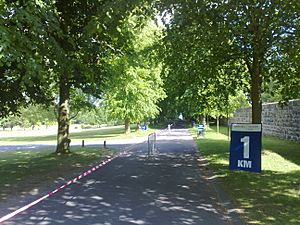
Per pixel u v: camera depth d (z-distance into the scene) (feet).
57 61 39.55
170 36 42.68
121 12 32.50
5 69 41.86
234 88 66.90
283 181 35.94
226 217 24.13
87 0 52.49
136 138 133.18
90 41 51.52
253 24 41.68
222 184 36.04
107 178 41.50
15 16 33.22
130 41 63.82
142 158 63.52
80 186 36.42
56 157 64.23
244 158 34.45
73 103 84.28
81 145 100.32
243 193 31.07
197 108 92.12
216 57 57.82
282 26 44.91
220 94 68.95
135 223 22.95
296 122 82.23
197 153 70.64
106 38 55.77
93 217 24.50
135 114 139.54
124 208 26.96
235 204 27.45
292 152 60.85
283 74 57.62
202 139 106.01
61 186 36.60
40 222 23.41
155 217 24.38
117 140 123.13
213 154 64.08
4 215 25.27
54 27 37.73
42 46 37.17
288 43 46.06
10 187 36.35
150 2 32.91
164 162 57.06
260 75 58.59
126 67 82.23
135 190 34.06
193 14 35.86
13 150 96.43
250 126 34.45
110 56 65.92
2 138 170.71
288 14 41.50
